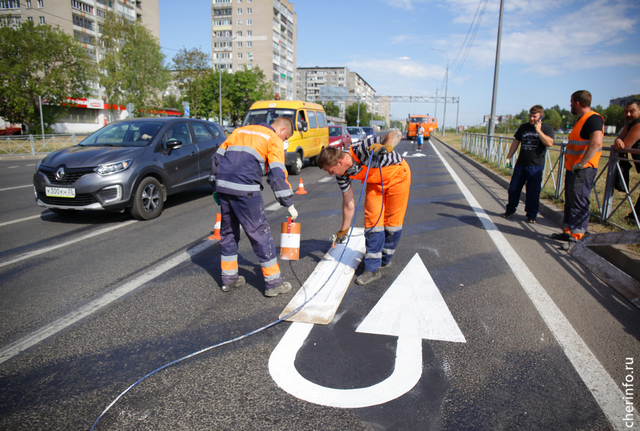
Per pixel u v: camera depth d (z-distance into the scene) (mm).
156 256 4527
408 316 3053
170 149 6805
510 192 6242
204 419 1982
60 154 6238
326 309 3127
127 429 1922
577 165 4633
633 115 5414
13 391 2225
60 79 37719
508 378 2293
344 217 4043
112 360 2514
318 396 2148
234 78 58844
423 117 41344
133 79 40188
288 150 11805
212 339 2740
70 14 54562
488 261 4289
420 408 2055
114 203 5871
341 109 121125
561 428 1919
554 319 2986
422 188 9695
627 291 3389
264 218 3359
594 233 4910
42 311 3184
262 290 3574
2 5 55219
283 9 91812
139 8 69000
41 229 5746
